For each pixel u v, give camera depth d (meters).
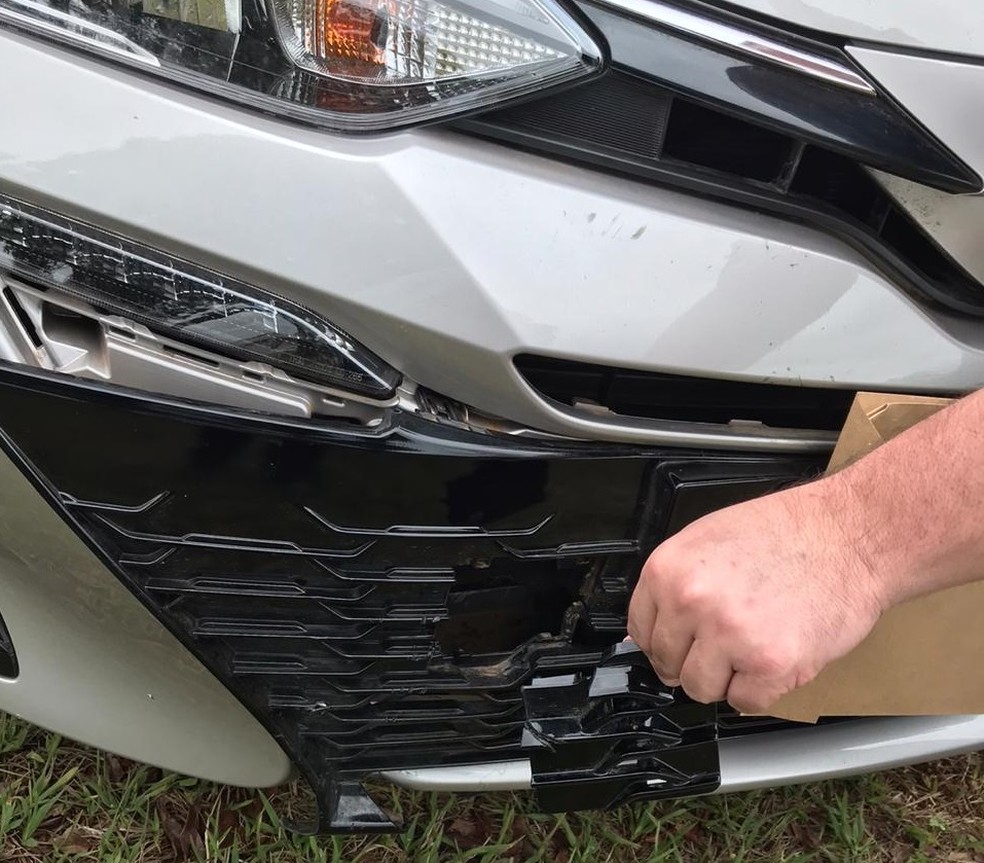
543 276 0.97
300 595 1.09
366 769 1.30
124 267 0.94
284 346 0.98
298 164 0.91
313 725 1.22
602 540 1.14
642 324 1.00
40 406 0.95
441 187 0.94
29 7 0.89
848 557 0.91
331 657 1.17
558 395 1.08
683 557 0.91
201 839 1.49
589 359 1.00
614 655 1.23
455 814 1.59
